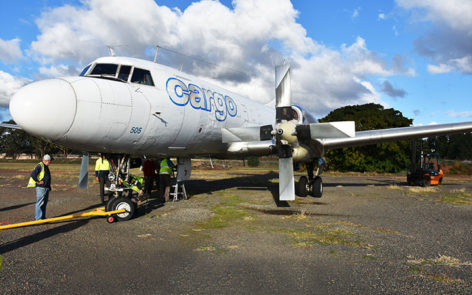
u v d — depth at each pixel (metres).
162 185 8.73
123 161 6.83
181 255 4.05
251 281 3.21
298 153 8.88
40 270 3.48
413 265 3.70
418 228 5.65
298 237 4.94
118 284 3.11
